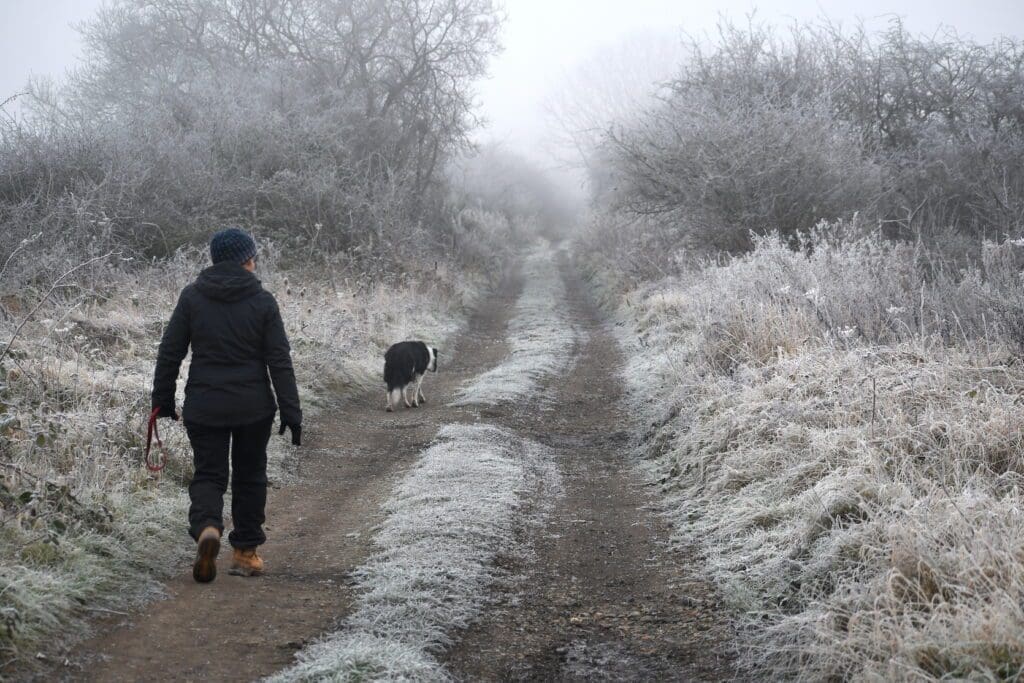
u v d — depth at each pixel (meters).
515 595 5.12
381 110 28.02
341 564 5.42
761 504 5.93
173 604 4.61
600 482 7.66
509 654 4.39
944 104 20.98
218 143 20.55
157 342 10.56
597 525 6.45
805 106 17.38
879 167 17.38
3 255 11.71
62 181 15.20
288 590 4.95
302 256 18.84
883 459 5.75
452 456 7.79
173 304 12.45
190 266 13.82
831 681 3.80
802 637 4.16
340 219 20.17
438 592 4.92
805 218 16.69
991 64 21.06
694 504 6.57
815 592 4.59
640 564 5.68
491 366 14.34
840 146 17.23
